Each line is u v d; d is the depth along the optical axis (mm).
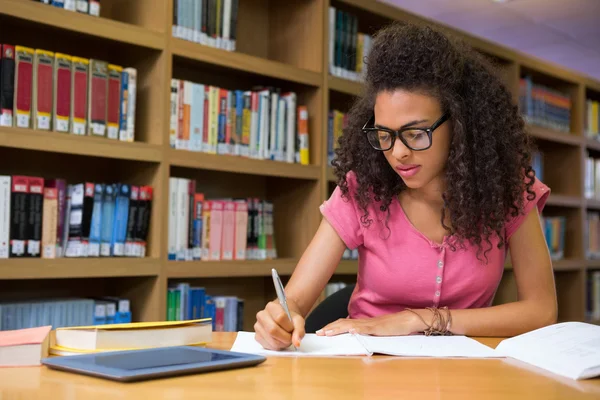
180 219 2465
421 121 1342
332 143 2986
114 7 2588
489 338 1300
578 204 4312
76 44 2463
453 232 1497
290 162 2832
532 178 1527
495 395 802
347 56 3045
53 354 1077
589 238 4539
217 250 2594
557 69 4230
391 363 1008
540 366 993
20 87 2076
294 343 1096
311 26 2955
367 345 1110
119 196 2299
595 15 4184
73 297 2445
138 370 867
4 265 2000
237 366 951
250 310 3016
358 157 1567
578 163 4398
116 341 1076
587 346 1037
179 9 2467
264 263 2711
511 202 1479
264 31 3111
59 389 799
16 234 2066
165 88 2387
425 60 1347
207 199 2877
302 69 2834
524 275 1503
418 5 4070
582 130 4422
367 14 3195
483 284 1521
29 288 2354
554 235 4215
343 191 1599
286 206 3021
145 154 2326
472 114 1434
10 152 2312
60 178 2434
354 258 3043
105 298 2414
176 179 2455
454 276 1513
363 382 863
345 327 1258
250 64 2658
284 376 896
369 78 1437
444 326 1292
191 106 2494
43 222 2137
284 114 2824
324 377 893
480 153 1434
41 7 2090
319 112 2914
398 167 1378
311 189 2932
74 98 2191
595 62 5324
